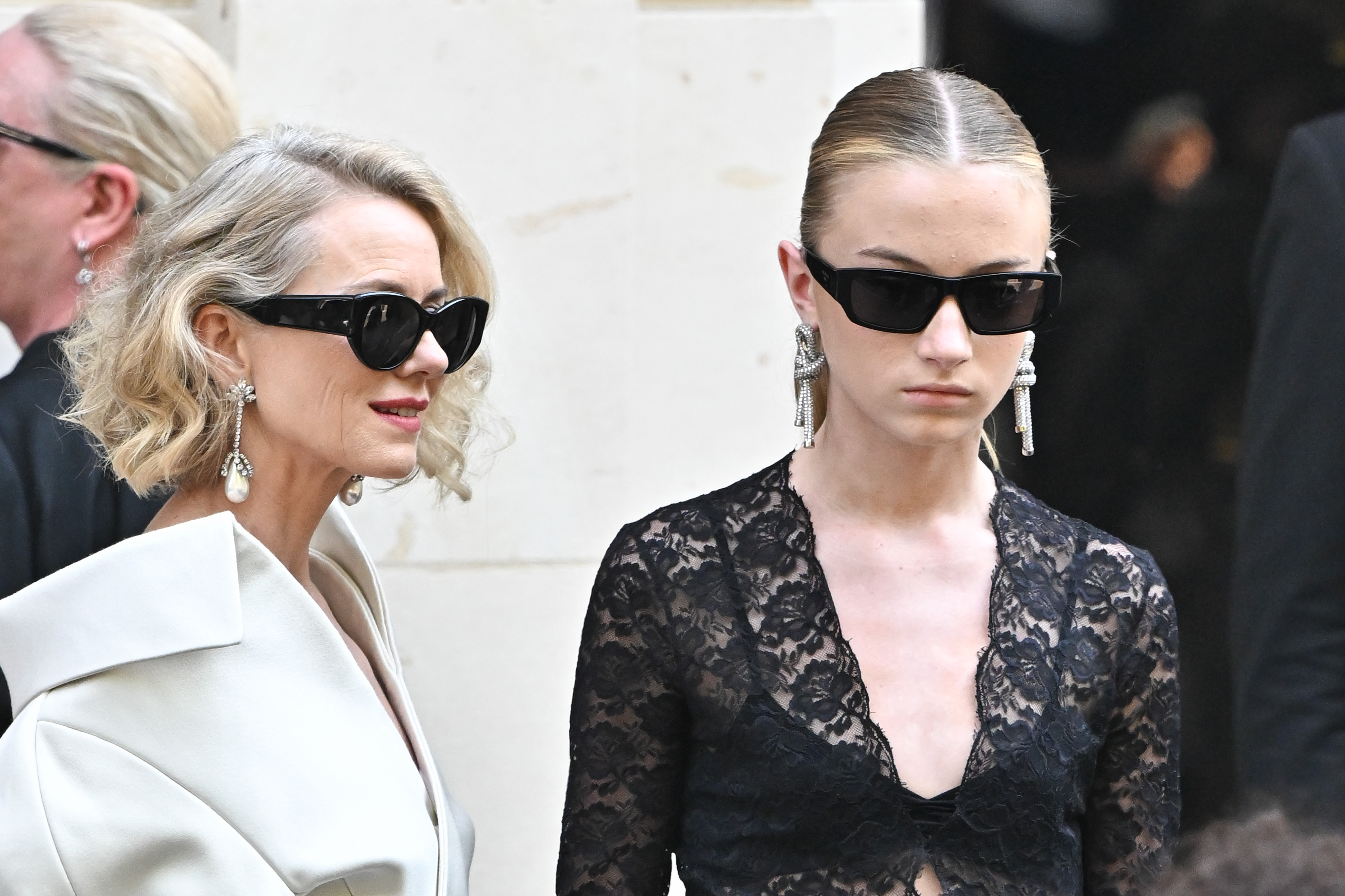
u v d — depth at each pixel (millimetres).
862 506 9750
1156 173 15633
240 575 8727
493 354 13977
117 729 8422
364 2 13867
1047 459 15867
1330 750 12000
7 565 10023
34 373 10672
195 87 11828
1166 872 6184
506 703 14078
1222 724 15711
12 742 8445
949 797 9070
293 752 8555
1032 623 9562
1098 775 9969
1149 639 9852
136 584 8555
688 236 14070
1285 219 12711
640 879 9828
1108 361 15766
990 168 8945
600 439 14023
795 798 9070
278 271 8727
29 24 11617
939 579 9648
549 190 13977
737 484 10078
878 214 8961
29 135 11219
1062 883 9242
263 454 9031
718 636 9461
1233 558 15680
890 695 9320
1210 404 15664
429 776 9445
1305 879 5434
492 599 14055
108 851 8172
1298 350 12359
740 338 14094
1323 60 15469
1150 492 15797
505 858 14102
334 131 9266
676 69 14000
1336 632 12133
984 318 8922
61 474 10289
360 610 10008
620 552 9828
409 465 9102
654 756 9758
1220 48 15500
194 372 8781
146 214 11492
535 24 13930
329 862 8438
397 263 8883
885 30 14453
